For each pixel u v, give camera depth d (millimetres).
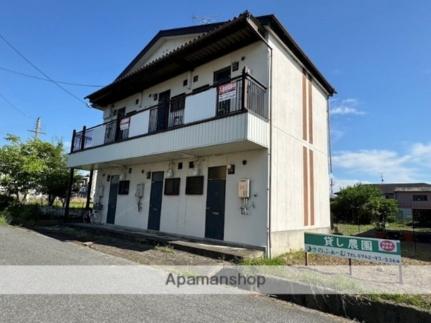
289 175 8938
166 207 10305
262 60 8641
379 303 3875
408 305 3744
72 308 3623
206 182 9172
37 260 6035
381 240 5094
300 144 9945
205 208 9000
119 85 12578
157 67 10719
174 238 8758
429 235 12219
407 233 12750
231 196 8391
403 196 33438
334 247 5656
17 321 3148
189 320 3496
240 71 9148
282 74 9164
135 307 3799
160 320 3420
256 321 3631
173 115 9500
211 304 4141
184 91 10898
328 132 12812
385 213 23000
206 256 7023
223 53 9641
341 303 4125
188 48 9336
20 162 15641
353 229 16625
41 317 3291
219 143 7516
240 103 7480
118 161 11391
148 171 11461
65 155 18078
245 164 8289
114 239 9547
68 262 6051
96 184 14422
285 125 9016
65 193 17953
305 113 10633
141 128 10273
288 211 8617
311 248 5992
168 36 12203
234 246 7688
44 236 9828
